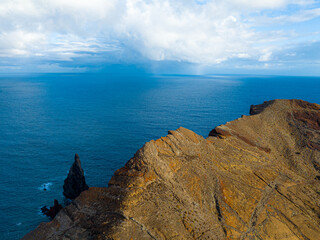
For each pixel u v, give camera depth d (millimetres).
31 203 64688
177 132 46938
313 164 54844
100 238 24641
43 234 26234
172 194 32719
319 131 67562
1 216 58500
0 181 75438
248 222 34406
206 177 39406
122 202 28812
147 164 34750
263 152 55688
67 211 28906
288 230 35000
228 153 49844
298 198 42406
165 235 26750
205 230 29797
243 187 41000
